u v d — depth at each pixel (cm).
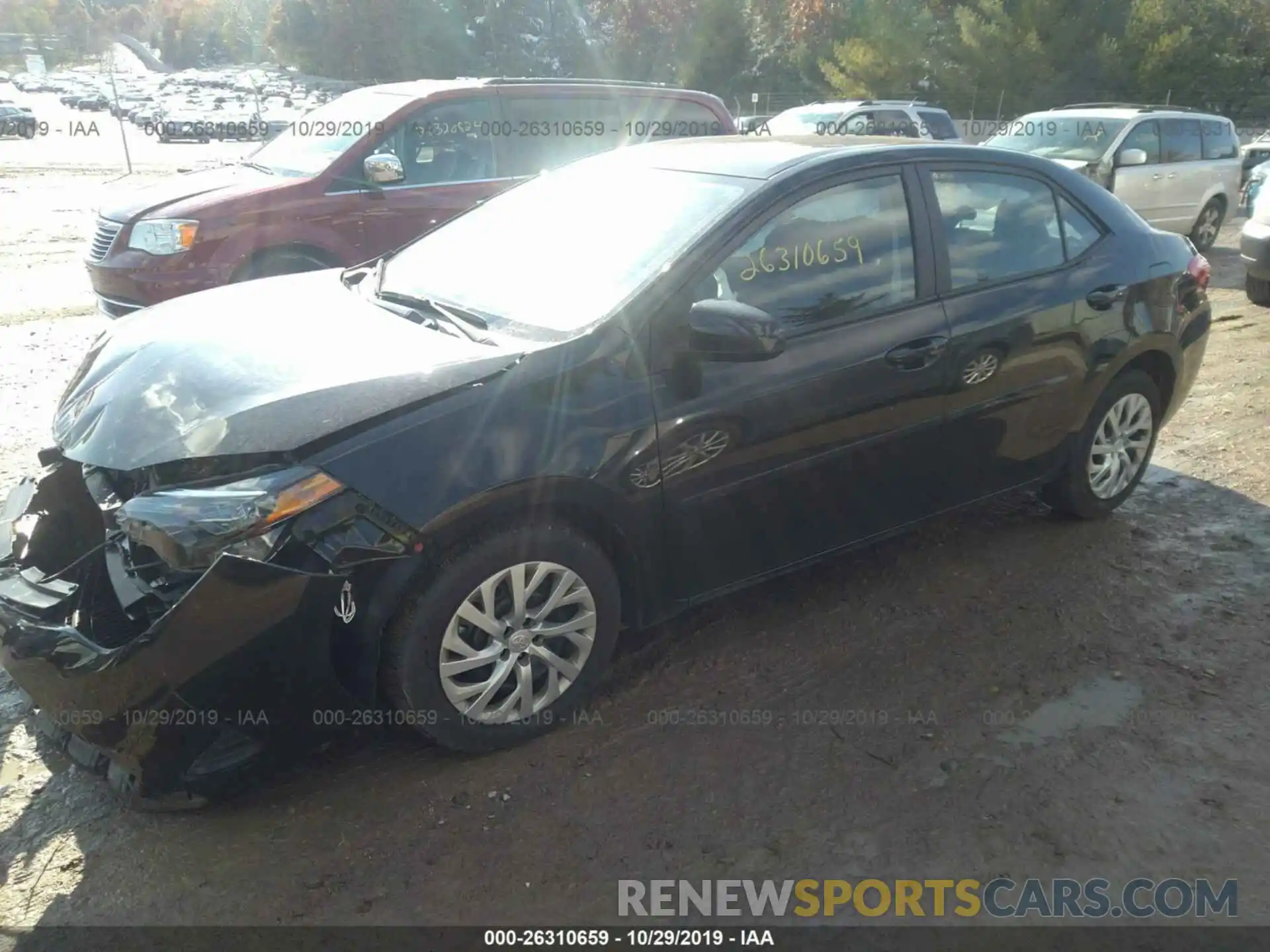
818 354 346
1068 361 420
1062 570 429
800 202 354
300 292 398
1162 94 3300
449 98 744
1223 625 389
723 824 288
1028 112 3400
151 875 267
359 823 286
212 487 271
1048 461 435
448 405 290
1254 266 856
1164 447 571
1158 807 295
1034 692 348
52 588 288
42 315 859
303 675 274
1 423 577
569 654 322
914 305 373
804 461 350
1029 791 301
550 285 348
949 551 447
